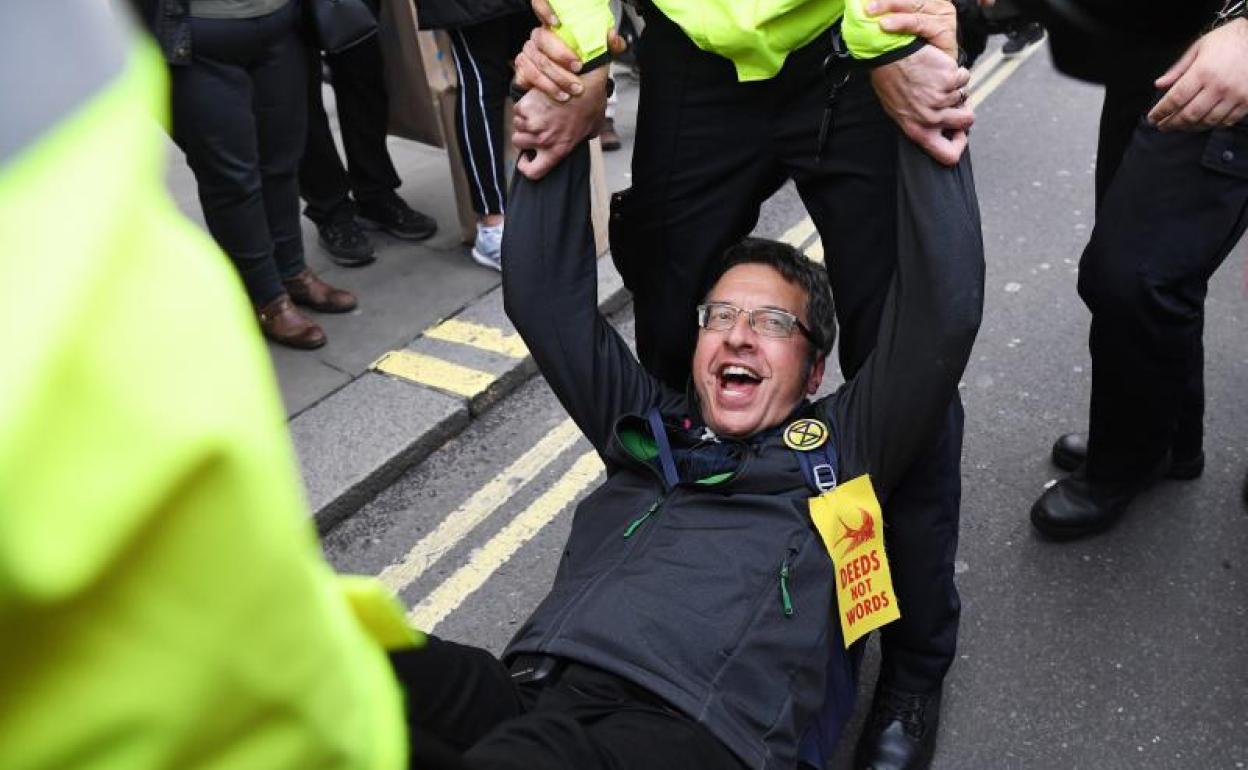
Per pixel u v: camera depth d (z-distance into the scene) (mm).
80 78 338
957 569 2463
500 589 2578
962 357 1582
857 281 1827
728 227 1928
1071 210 4090
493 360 3268
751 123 1804
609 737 1352
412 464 2977
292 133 3221
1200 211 1949
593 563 1685
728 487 1685
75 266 332
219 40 2791
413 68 3645
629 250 2023
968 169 1563
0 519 327
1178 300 2045
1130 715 2105
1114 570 2424
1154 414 2229
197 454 374
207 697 420
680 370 2148
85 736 395
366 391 3160
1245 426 2820
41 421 335
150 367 370
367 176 3906
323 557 2713
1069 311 3428
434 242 3971
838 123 1709
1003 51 5527
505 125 3592
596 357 1840
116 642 391
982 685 2191
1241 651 2213
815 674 1560
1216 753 2021
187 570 395
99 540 353
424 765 829
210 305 394
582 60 1621
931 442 1763
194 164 2982
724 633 1524
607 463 1891
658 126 1865
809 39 1656
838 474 1687
